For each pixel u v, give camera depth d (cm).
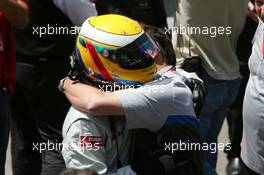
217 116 1717
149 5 1739
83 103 1064
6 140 1504
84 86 1097
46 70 1590
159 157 1066
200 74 1625
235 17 1620
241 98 1911
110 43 1066
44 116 1608
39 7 1541
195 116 1112
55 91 1597
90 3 1560
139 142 1077
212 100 1648
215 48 1619
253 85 1388
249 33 1869
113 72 1080
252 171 1459
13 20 1425
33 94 1605
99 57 1073
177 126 1077
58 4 1536
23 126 1655
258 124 1388
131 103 1058
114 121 1073
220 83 1648
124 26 1084
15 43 1588
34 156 1669
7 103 1482
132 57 1077
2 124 1478
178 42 1623
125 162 1087
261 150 1409
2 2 1396
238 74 1691
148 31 1309
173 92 1085
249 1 1741
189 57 1608
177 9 1614
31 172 1675
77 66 1110
